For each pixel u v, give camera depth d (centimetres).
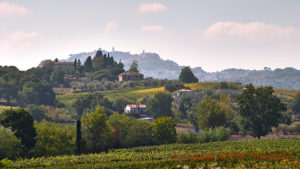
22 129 9544
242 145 10494
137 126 12662
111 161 8025
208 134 13638
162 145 11475
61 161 7938
